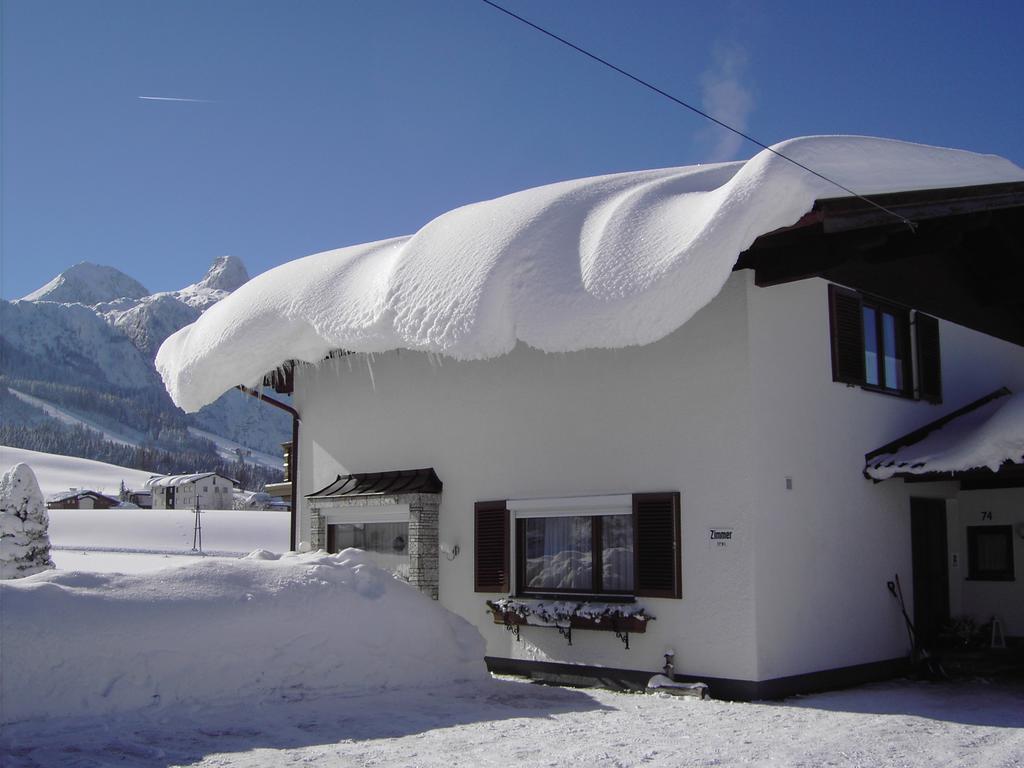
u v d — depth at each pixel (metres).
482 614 11.02
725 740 6.74
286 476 14.59
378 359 12.72
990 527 12.02
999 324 13.43
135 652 7.21
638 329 7.97
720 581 9.01
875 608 10.32
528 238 8.85
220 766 5.69
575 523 10.39
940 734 7.09
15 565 12.14
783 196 7.94
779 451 9.26
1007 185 10.66
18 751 5.88
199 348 11.48
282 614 8.22
